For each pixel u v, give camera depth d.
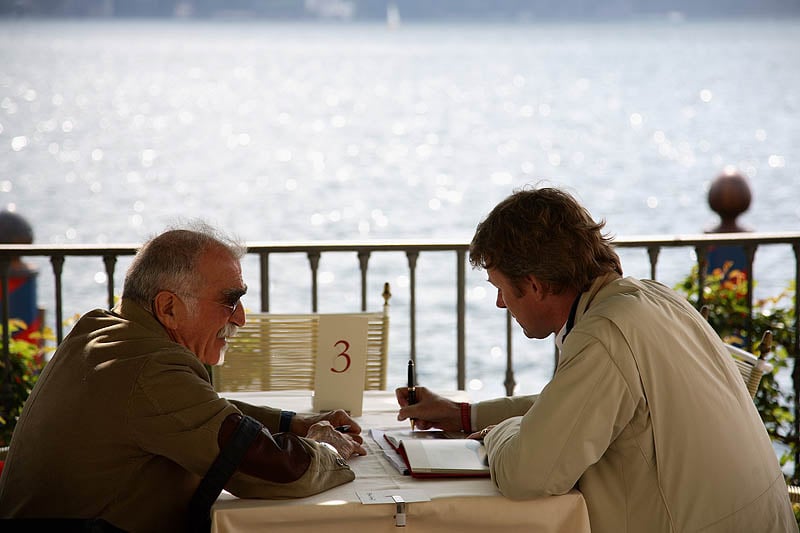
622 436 3.09
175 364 3.13
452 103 68.81
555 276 3.17
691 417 3.04
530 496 3.03
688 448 3.03
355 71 103.94
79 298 14.62
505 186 32.84
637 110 61.16
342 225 25.42
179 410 3.06
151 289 3.25
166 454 3.05
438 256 18.89
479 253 3.26
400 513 3.01
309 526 3.01
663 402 3.04
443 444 3.45
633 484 3.08
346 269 17.62
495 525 3.05
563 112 61.00
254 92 79.25
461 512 3.03
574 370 3.04
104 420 3.05
